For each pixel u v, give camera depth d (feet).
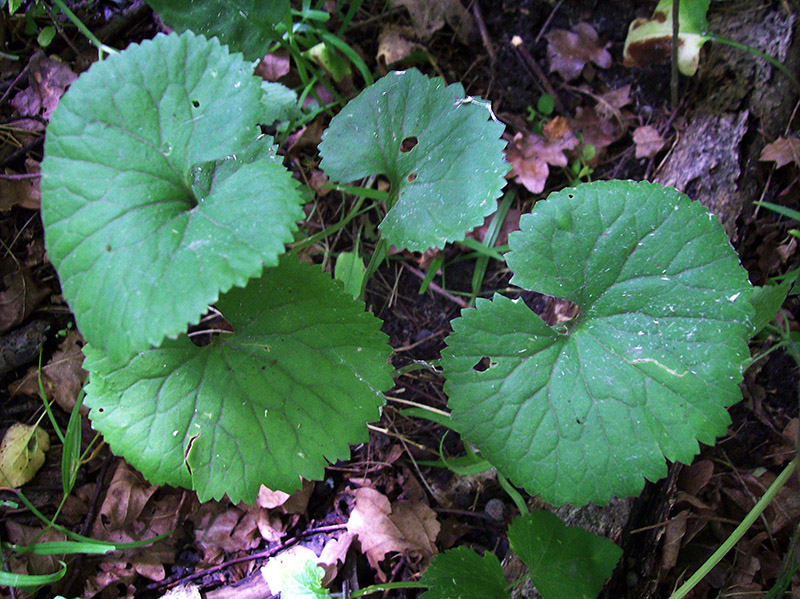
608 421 0.99
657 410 0.98
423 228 1.06
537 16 1.48
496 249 1.36
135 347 0.80
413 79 1.11
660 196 1.00
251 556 1.18
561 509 1.18
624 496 0.98
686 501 1.23
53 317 1.27
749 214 1.32
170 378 1.00
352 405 1.02
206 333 1.29
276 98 1.31
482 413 1.00
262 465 0.99
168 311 0.80
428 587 1.07
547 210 1.01
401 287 1.39
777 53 1.32
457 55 1.48
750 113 1.31
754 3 1.36
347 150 1.12
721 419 0.97
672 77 1.36
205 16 1.18
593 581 1.05
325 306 1.02
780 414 1.29
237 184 0.87
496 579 1.05
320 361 1.02
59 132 0.87
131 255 0.83
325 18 1.34
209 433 0.99
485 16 1.48
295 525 1.21
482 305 1.01
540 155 1.41
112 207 0.86
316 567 1.13
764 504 1.09
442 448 1.24
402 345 1.35
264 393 1.00
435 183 1.08
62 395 1.23
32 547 1.08
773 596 1.12
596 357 1.00
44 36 1.32
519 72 1.48
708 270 0.99
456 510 1.25
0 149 1.30
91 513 1.17
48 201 0.86
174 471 0.98
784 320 1.30
